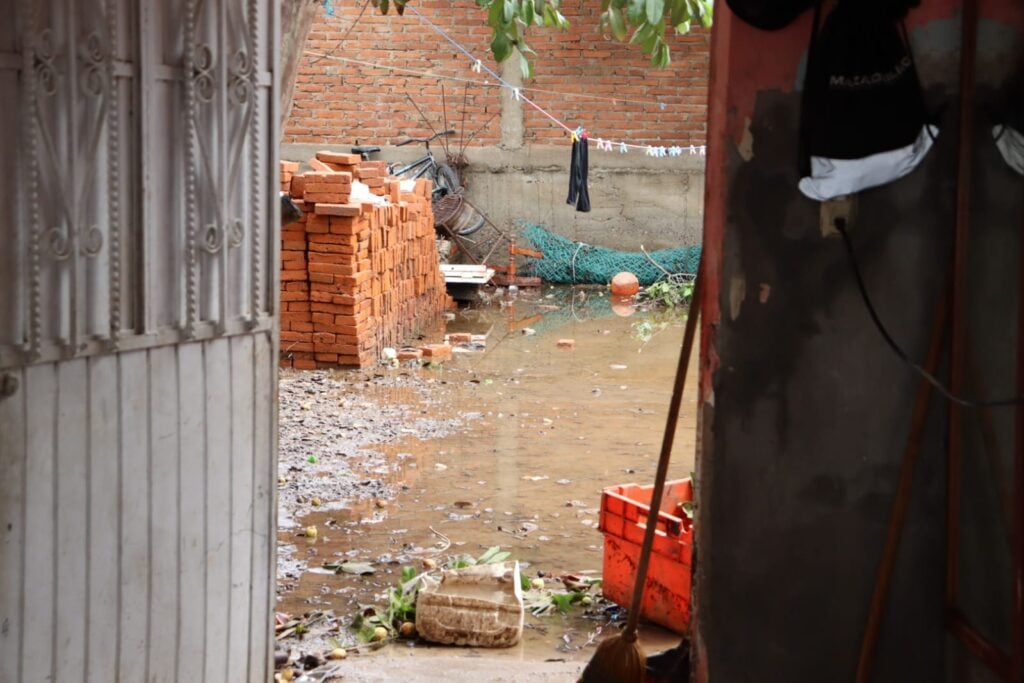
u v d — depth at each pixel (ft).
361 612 18.20
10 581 9.67
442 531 22.35
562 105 58.70
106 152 10.27
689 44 57.77
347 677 15.10
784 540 9.87
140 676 11.28
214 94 11.41
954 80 9.18
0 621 9.61
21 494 9.71
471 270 52.49
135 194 10.61
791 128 9.27
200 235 11.44
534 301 53.93
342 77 58.44
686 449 28.71
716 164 9.49
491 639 17.17
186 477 11.68
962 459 9.43
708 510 9.98
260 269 12.39
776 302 9.55
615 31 21.63
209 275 11.64
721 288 9.63
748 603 10.00
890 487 9.70
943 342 9.41
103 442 10.55
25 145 9.41
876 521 9.75
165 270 11.09
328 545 21.44
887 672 9.95
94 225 10.21
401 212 41.91
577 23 57.98
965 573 9.46
